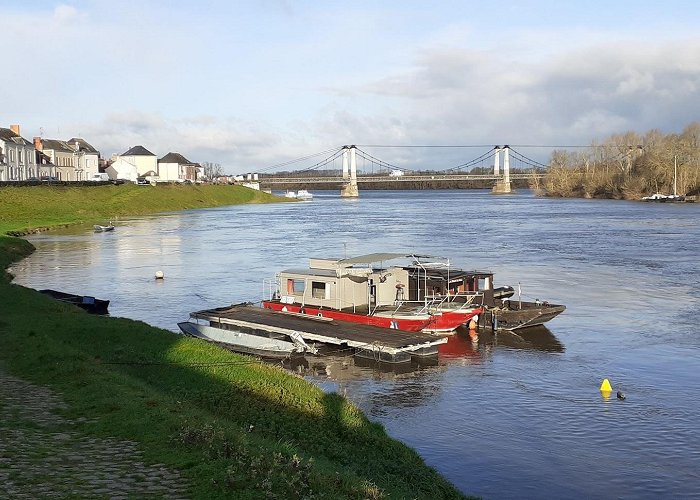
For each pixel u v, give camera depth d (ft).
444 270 169.48
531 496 72.95
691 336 141.49
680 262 246.06
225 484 46.29
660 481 76.59
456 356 130.11
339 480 53.83
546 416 96.84
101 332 106.63
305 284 155.22
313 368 121.70
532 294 187.01
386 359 123.54
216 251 287.28
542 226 403.13
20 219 409.49
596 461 81.82
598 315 162.30
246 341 128.26
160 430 57.62
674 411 98.32
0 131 527.81
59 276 221.05
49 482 45.73
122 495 44.11
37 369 77.46
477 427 92.73
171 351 98.94
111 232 373.40
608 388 107.65
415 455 76.64
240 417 75.05
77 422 59.47
